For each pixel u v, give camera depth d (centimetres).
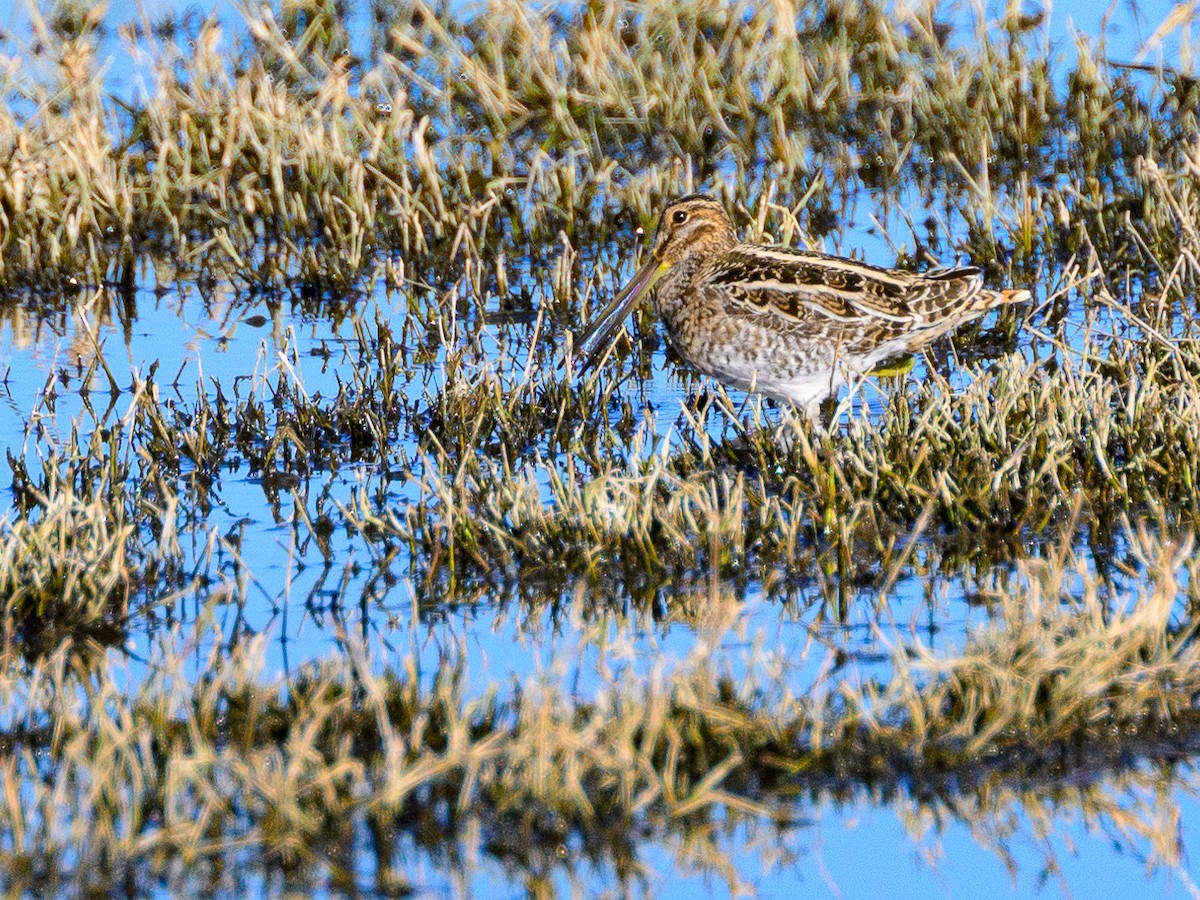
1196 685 793
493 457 1185
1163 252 1522
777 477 1105
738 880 673
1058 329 1416
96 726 772
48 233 1591
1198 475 1033
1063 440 1065
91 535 969
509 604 944
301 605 942
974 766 745
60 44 1925
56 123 1742
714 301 1212
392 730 761
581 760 716
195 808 705
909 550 973
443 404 1229
